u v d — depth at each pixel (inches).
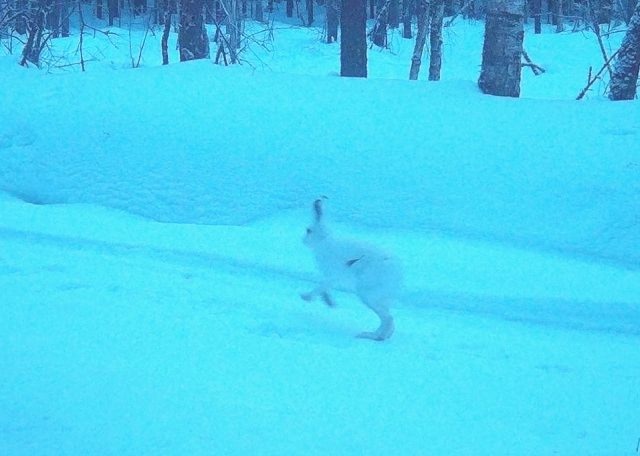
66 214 426.6
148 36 1286.9
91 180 469.7
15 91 559.2
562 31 1478.8
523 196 432.8
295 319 290.0
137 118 513.3
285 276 345.4
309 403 204.1
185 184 460.1
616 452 184.1
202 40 744.3
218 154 478.0
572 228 409.4
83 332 248.2
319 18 1909.4
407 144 479.8
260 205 444.1
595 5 936.3
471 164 459.2
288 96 538.6
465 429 196.1
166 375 213.9
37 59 716.0
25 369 209.6
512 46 560.7
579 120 503.5
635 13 603.2
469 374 243.6
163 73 577.3
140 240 378.9
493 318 314.8
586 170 448.8
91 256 354.9
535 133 487.8
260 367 230.1
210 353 238.1
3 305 272.2
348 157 470.6
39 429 172.4
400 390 222.4
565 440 194.1
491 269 357.4
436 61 895.7
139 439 170.2
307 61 1230.9
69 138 500.7
